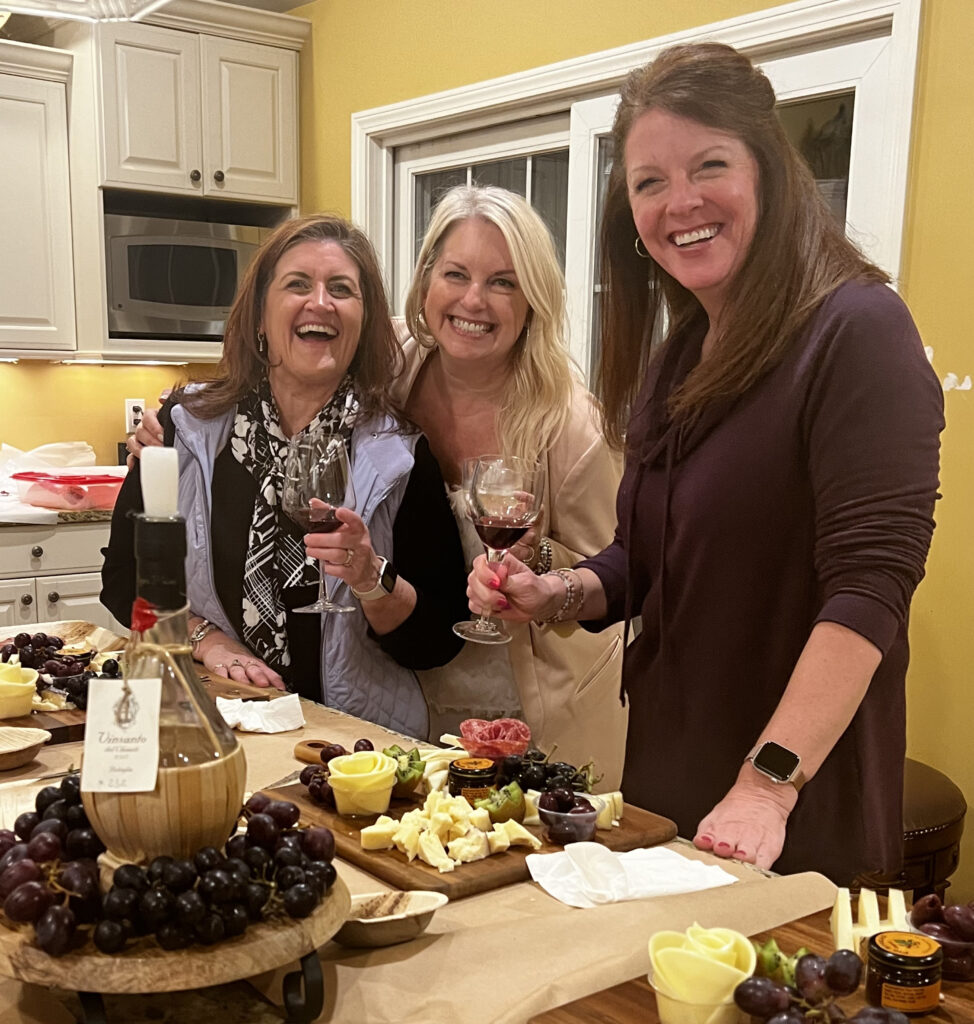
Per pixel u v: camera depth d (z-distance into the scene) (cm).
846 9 252
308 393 193
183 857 81
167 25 377
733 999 70
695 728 136
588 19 308
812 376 122
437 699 197
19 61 364
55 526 356
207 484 189
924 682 254
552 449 191
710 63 125
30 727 139
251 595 185
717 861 107
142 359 399
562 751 195
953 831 212
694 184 125
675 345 148
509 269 183
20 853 80
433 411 201
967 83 235
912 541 114
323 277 184
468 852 103
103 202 380
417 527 185
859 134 257
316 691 185
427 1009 79
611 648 199
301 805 119
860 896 90
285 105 408
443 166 371
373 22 377
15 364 403
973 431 240
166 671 81
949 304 242
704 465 132
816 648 116
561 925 91
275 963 75
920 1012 74
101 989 72
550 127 333
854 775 126
